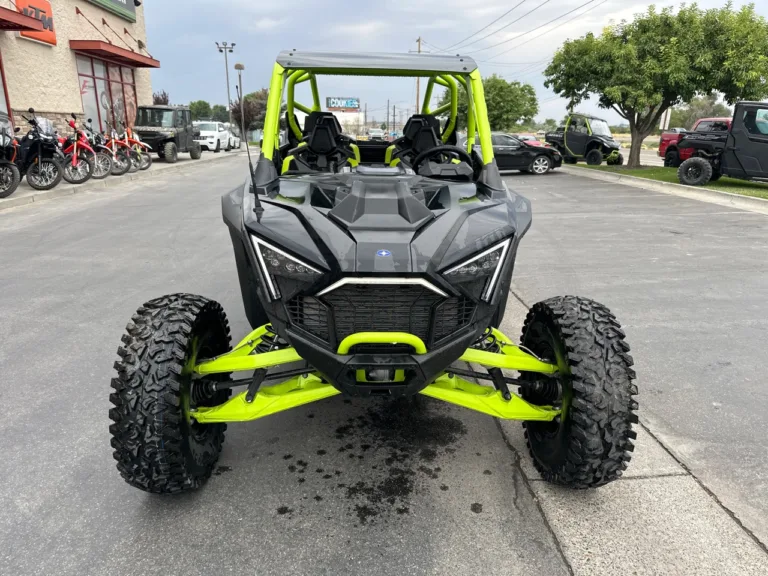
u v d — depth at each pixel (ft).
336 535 8.42
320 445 10.80
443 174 11.19
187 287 19.65
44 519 8.67
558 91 70.49
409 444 10.87
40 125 40.81
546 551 8.14
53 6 63.05
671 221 33.99
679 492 9.43
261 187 9.97
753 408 12.16
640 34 59.16
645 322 17.01
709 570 7.80
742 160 45.34
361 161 14.65
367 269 7.68
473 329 8.55
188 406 8.59
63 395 12.38
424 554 8.06
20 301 18.25
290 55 11.48
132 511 8.89
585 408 8.29
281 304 8.34
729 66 52.70
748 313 17.85
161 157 74.79
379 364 7.96
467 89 12.24
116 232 28.86
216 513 8.87
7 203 35.68
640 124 67.77
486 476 9.87
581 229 31.48
